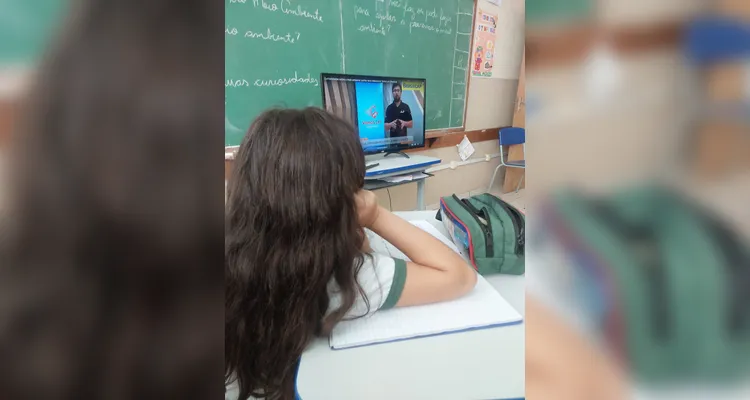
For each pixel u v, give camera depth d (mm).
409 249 652
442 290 605
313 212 501
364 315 560
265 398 430
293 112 557
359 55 2148
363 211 631
